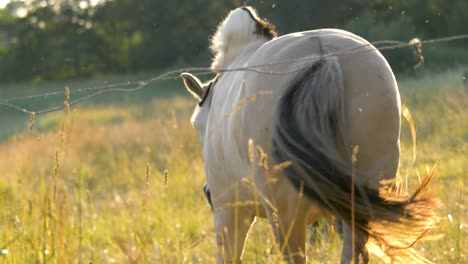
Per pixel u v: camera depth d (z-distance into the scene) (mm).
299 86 7379
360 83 7379
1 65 98000
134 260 9430
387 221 7250
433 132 21281
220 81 9383
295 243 7805
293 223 7695
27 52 98625
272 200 7727
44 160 21828
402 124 23094
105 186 20734
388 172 7531
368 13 73062
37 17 100875
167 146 23500
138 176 21062
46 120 55375
